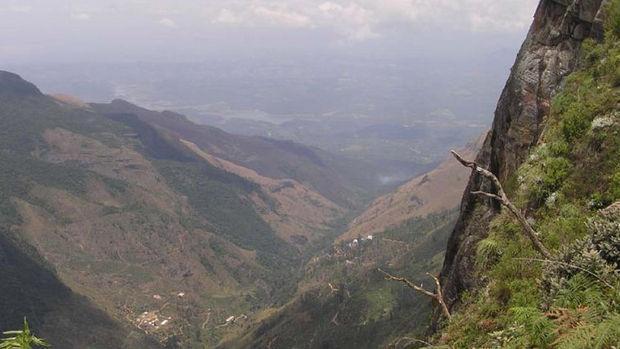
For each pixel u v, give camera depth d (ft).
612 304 20.65
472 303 43.86
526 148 58.95
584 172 42.27
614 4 54.03
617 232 27.63
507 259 40.86
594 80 50.65
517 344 26.22
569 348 16.98
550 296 27.78
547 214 42.16
